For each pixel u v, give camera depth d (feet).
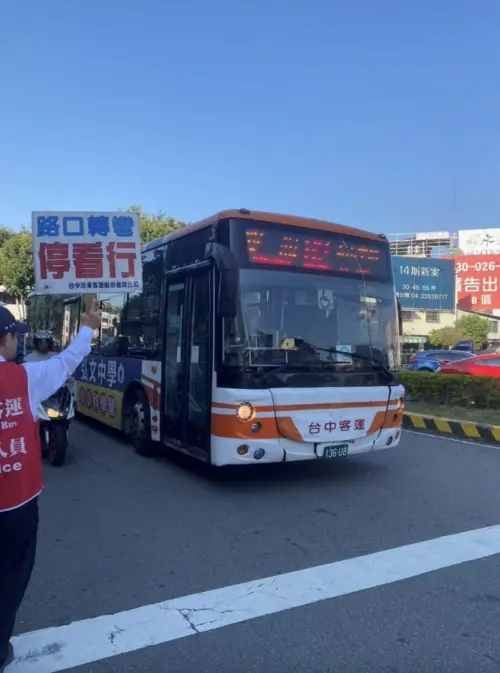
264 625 12.14
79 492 21.84
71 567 15.06
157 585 14.01
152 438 26.43
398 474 25.00
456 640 11.65
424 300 152.05
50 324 43.19
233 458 20.13
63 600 13.26
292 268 21.74
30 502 9.68
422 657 11.08
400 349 24.21
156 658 10.98
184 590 13.74
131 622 12.25
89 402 35.35
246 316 20.59
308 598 13.32
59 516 19.07
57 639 11.59
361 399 22.16
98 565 15.19
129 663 10.81
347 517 19.12
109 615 12.55
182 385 23.49
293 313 21.50
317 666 10.77
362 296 23.21
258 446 20.24
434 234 261.24
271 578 14.37
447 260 154.51
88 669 10.62
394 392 23.20
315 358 21.59
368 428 22.31
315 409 21.13
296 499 21.09
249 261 20.98
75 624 12.17
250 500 20.93
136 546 16.49
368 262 23.73
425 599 13.32
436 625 12.19
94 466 25.98
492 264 163.84
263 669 10.67
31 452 9.66
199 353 22.35
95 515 19.19
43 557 15.71
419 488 22.76
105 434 33.99
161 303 26.05
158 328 26.25
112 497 21.22
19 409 9.43
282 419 20.54
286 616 12.51
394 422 23.38
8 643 10.03
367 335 23.09
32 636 11.70
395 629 12.02
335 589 13.78
